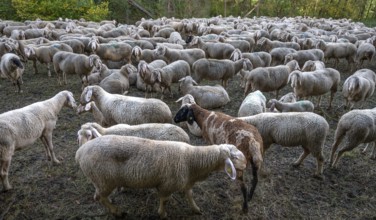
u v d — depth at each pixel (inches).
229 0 1793.8
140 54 520.7
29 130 233.8
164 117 289.6
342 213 223.1
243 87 497.7
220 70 454.6
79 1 1202.6
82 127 216.8
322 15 1838.1
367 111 259.1
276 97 438.0
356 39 735.1
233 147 202.1
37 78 526.0
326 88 382.9
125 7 1485.0
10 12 1174.3
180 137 236.2
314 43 644.1
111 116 297.6
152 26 924.0
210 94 392.2
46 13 1160.8
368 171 273.6
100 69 449.4
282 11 1841.8
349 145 261.3
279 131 245.6
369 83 375.6
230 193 240.5
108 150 183.3
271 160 288.5
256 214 219.6
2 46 530.6
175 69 432.1
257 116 255.4
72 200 228.4
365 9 2006.6
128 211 219.0
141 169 184.7
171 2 1620.3
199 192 240.4
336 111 406.3
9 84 482.6
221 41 637.9
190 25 927.0
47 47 521.0
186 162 194.2
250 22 1117.1
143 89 461.1
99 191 193.9
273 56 576.7
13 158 277.6
